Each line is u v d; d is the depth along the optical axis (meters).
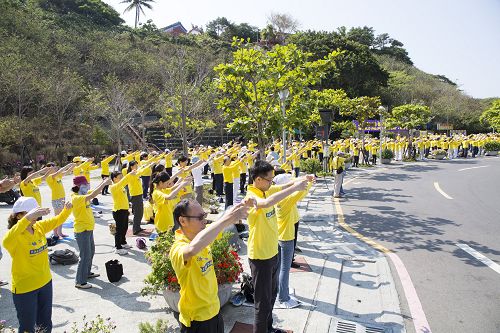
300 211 11.76
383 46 80.50
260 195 4.55
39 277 4.39
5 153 22.86
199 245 2.82
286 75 10.71
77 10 52.22
